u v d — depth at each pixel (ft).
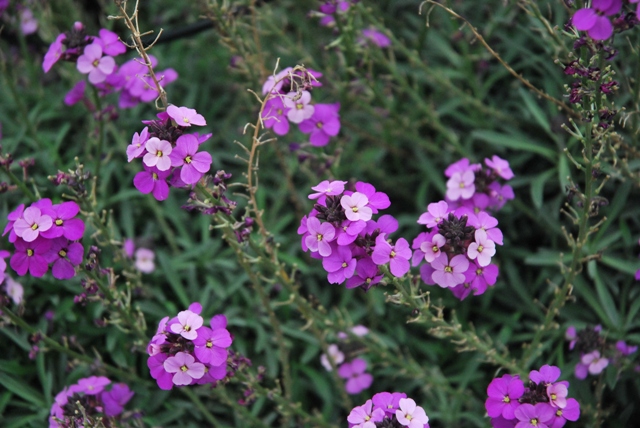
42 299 3.59
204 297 3.66
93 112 3.57
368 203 2.99
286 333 3.66
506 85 3.87
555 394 2.98
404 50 3.66
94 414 3.27
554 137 3.62
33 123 3.84
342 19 3.59
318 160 3.54
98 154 3.57
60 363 3.52
